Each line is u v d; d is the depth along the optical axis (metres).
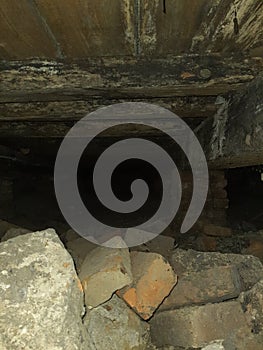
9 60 2.01
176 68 2.02
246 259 2.28
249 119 2.04
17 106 2.59
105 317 1.84
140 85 2.03
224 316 1.85
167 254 2.44
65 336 1.37
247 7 1.43
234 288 2.01
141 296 1.91
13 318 1.38
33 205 4.79
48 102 2.60
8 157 4.00
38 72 2.02
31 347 1.33
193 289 2.03
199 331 1.81
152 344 1.96
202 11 1.47
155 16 1.50
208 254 2.27
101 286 1.83
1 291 1.44
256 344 1.81
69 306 1.45
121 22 1.55
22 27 1.59
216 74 2.01
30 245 1.59
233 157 2.38
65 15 1.48
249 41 1.81
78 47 1.84
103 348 1.75
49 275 1.50
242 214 5.23
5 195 4.30
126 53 1.95
